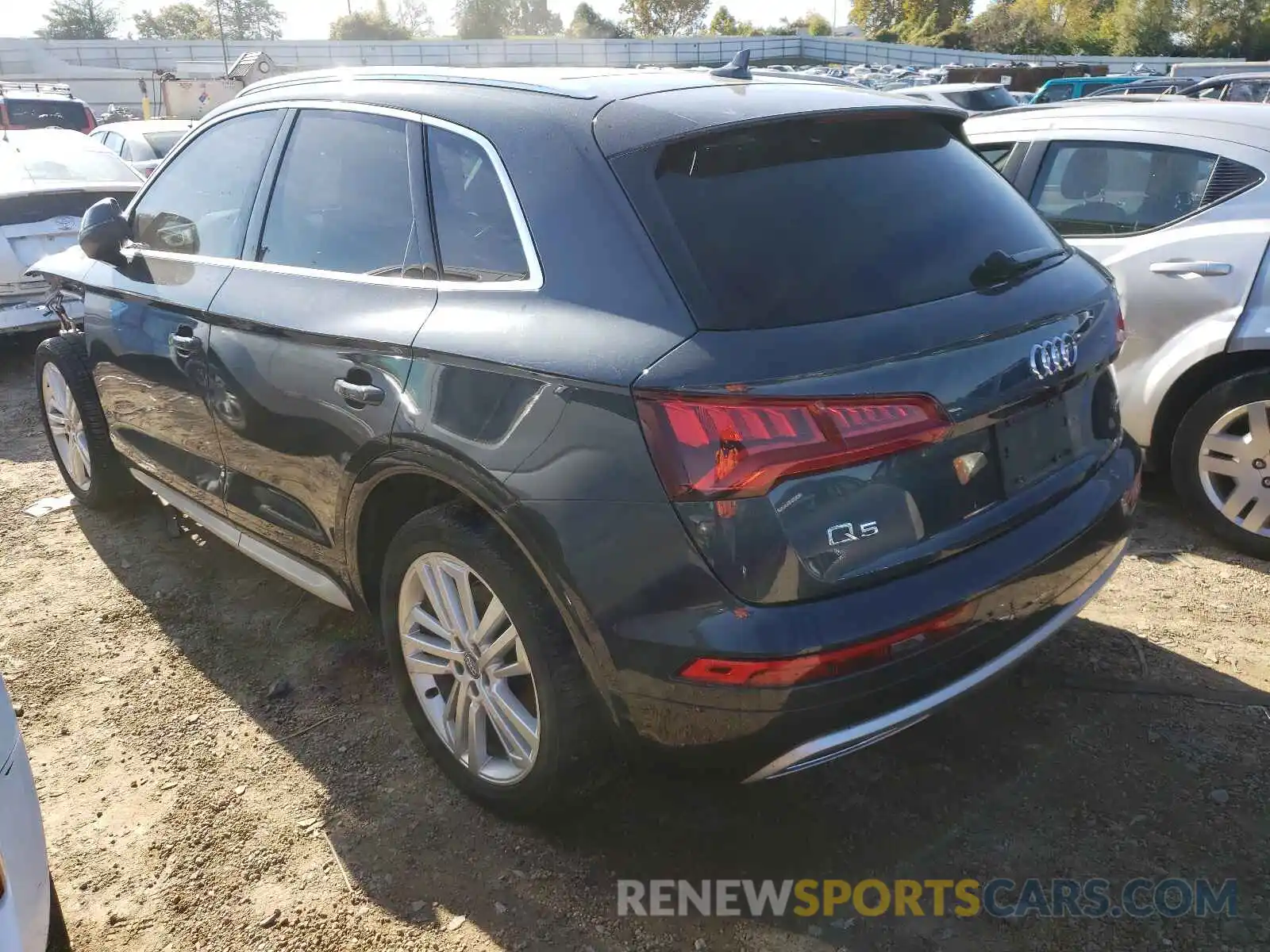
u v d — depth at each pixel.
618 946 2.31
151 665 3.49
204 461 3.50
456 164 2.62
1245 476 3.88
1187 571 3.85
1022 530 2.37
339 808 2.78
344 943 2.34
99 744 3.08
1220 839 2.54
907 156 2.61
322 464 2.85
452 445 2.38
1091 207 4.37
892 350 2.08
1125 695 3.10
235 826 2.72
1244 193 3.92
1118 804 2.67
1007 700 3.10
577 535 2.15
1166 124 4.21
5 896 1.68
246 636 3.66
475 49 58.44
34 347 8.21
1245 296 3.83
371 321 2.65
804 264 2.19
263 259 3.19
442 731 2.78
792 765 2.13
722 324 2.06
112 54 57.62
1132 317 4.13
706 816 2.69
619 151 2.32
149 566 4.21
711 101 2.50
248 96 3.57
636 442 2.05
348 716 3.19
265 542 3.35
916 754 2.89
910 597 2.11
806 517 2.02
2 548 4.41
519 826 2.68
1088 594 2.61
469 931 2.37
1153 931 2.29
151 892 2.51
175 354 3.44
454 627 2.61
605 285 2.21
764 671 2.01
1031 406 2.40
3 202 6.75
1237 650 3.32
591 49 59.16
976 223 2.56
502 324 2.35
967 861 2.51
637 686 2.14
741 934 2.33
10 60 54.16
